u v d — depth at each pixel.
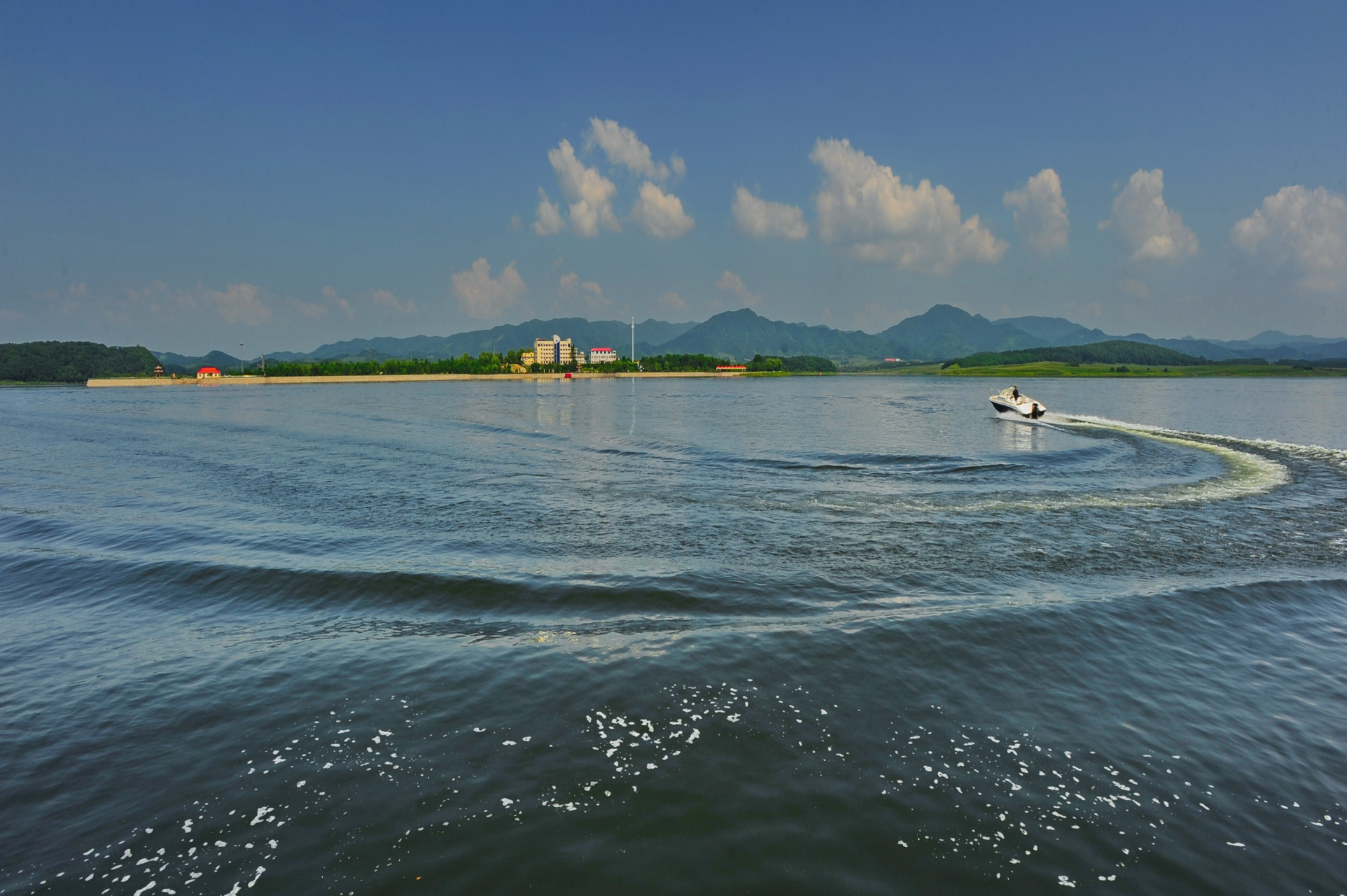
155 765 8.52
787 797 7.76
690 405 102.50
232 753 8.75
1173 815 7.56
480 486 29.61
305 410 89.94
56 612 14.04
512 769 8.27
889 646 11.77
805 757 8.52
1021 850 6.98
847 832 7.21
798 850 6.93
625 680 10.52
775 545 19.16
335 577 15.83
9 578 16.17
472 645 11.97
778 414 78.69
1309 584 15.29
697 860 6.79
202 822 7.46
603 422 66.50
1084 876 6.64
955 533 20.53
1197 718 9.59
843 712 9.61
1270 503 24.98
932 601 14.35
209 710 9.84
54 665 11.45
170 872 6.73
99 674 11.05
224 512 24.23
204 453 42.50
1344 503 24.84
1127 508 24.08
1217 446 41.91
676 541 19.69
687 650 11.58
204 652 11.91
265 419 72.56
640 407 94.44
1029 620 12.93
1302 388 158.00
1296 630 12.73
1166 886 6.53
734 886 6.45
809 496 26.83
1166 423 62.84
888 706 9.80
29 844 7.15
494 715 9.55
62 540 19.91
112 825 7.45
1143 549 18.73
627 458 38.59
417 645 12.05
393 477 32.03
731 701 9.89
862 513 23.48
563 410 89.31
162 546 19.19
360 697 10.13
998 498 26.02
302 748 8.84
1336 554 18.19
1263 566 17.11
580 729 9.16
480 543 19.48
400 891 6.40
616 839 7.08
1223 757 8.65
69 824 7.46
